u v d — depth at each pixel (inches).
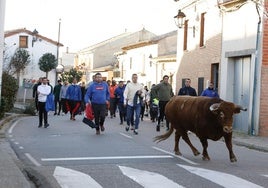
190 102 438.0
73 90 894.4
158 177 343.6
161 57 1648.6
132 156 443.8
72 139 577.0
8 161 396.5
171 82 1574.8
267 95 738.8
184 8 1147.3
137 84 690.8
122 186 313.6
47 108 729.0
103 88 647.8
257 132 738.2
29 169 368.2
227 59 866.1
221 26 905.5
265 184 328.8
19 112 1040.2
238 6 822.5
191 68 1093.8
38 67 2454.5
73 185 314.0
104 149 488.4
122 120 848.3
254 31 771.4
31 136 609.0
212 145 566.6
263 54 744.3
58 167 378.0
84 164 396.2
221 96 886.4
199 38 1042.1
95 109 643.5
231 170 382.0
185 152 483.2
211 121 412.2
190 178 343.0
